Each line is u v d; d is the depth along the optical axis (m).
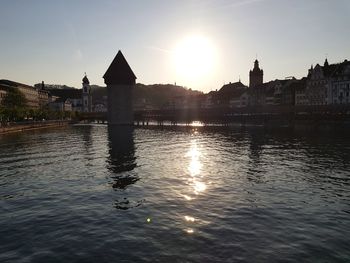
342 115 77.19
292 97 123.56
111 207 17.12
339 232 13.48
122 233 13.53
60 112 147.62
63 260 11.30
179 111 128.88
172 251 11.80
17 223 15.05
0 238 13.34
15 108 99.31
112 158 34.81
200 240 12.72
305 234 13.27
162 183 22.48
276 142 49.06
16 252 12.01
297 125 89.12
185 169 27.78
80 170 27.95
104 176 25.17
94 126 116.81
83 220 15.22
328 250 11.83
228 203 17.55
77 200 18.62
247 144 47.50
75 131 86.19
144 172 26.56
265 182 22.50
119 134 73.12
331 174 24.94
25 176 25.86
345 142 46.25
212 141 53.88
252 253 11.59
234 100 170.50
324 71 107.38
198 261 11.04
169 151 40.72
